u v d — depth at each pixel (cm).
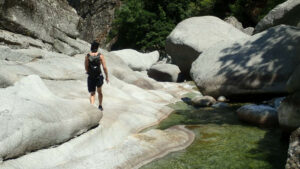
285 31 965
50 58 1035
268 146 539
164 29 2939
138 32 3053
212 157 500
